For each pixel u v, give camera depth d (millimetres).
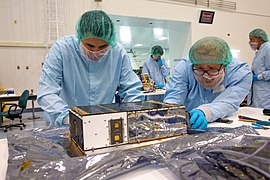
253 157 478
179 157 594
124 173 553
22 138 822
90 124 642
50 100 1120
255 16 6078
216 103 1222
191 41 5277
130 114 693
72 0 4188
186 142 678
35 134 874
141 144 703
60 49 1268
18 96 3678
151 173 557
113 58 1367
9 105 3781
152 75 4191
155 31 6980
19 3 3943
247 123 1096
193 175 502
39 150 700
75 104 1386
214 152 539
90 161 569
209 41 1186
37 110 4551
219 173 494
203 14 5309
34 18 4043
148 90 3027
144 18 4711
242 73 1342
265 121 1094
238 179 460
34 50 4102
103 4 4312
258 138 583
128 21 4945
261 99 2557
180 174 516
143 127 715
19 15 3957
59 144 763
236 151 516
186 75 1426
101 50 1199
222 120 1148
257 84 2570
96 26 1096
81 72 1333
